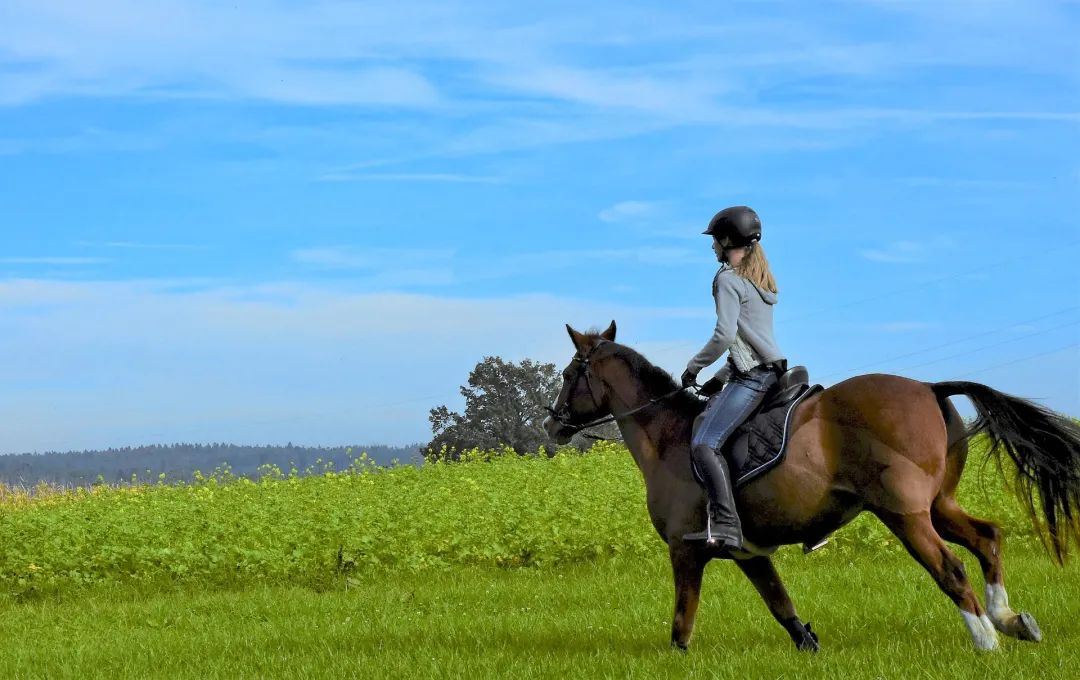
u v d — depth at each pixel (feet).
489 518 56.39
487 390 216.13
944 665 23.07
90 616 43.01
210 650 33.58
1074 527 24.50
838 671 23.49
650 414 28.48
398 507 62.08
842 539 48.96
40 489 95.96
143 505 74.02
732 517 25.41
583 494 63.26
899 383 24.76
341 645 33.19
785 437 25.17
